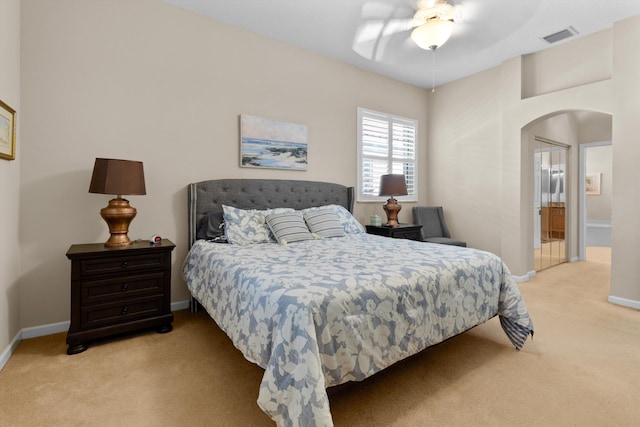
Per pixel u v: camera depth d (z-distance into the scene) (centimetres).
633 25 304
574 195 532
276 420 124
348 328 142
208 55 313
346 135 416
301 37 349
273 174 358
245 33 334
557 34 339
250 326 153
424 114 509
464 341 236
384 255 223
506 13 299
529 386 177
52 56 246
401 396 168
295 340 127
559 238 513
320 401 118
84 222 260
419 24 309
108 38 267
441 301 184
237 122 332
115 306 230
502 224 415
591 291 360
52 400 163
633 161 305
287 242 279
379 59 402
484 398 166
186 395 169
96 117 263
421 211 465
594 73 339
